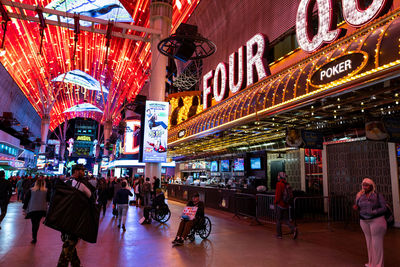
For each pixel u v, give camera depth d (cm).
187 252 686
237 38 1875
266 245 764
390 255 656
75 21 1619
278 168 1720
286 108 892
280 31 1466
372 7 766
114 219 1223
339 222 1142
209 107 1841
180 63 2886
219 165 2330
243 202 1309
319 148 1180
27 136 4772
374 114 956
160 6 1905
